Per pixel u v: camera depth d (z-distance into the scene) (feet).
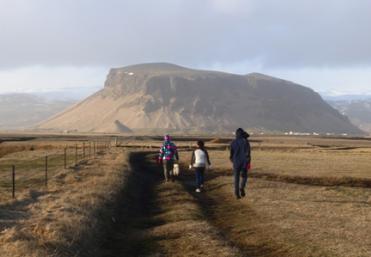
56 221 49.75
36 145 272.92
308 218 58.29
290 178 113.60
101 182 83.25
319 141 577.43
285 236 48.88
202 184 89.81
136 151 206.59
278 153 218.38
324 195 79.41
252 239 49.34
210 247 45.42
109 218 59.72
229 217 63.10
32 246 39.93
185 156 179.11
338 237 47.67
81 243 45.09
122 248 48.26
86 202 61.87
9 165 135.33
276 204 69.46
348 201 73.15
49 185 81.25
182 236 50.11
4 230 45.80
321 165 147.23
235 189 75.00
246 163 74.64
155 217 63.82
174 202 75.61
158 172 129.70
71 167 113.60
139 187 95.96
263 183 94.22
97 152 188.34
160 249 46.34
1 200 66.13
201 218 61.31
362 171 127.85
